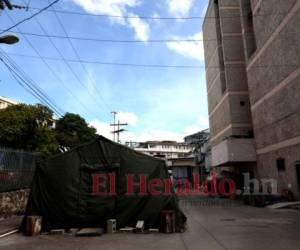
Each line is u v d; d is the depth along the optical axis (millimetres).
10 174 15375
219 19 41062
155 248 8039
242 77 36094
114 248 8156
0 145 22125
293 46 21422
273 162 25406
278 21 23641
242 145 30328
